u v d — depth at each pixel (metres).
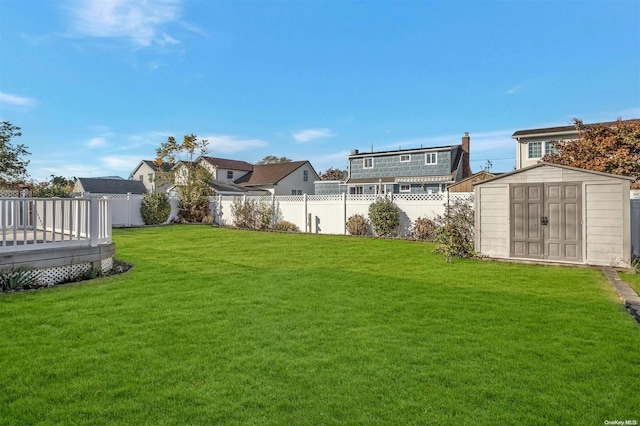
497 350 3.56
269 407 2.57
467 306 5.07
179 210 21.97
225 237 14.02
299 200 16.91
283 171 38.72
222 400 2.66
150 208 20.33
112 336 3.90
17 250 6.08
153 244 11.88
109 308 4.90
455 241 9.86
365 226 14.66
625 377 3.03
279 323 4.34
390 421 2.42
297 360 3.33
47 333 3.97
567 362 3.30
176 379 2.97
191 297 5.50
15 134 19.09
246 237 14.05
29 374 3.02
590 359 3.36
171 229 17.50
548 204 8.87
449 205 12.09
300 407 2.58
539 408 2.56
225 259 9.04
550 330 4.13
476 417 2.46
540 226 8.95
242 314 4.68
